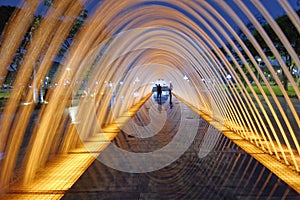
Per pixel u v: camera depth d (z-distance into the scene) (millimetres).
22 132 8227
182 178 6684
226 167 7469
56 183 6402
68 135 11234
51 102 8766
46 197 5688
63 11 8023
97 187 6164
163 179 6641
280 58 7016
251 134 12375
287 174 6828
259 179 6523
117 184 6328
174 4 10859
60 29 8500
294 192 5762
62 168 7480
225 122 16016
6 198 5629
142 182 6453
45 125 8367
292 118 18203
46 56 8523
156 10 12039
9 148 7988
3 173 7066
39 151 7953
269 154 8727
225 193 5781
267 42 7266
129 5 10328
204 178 6668
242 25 8438
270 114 20516
